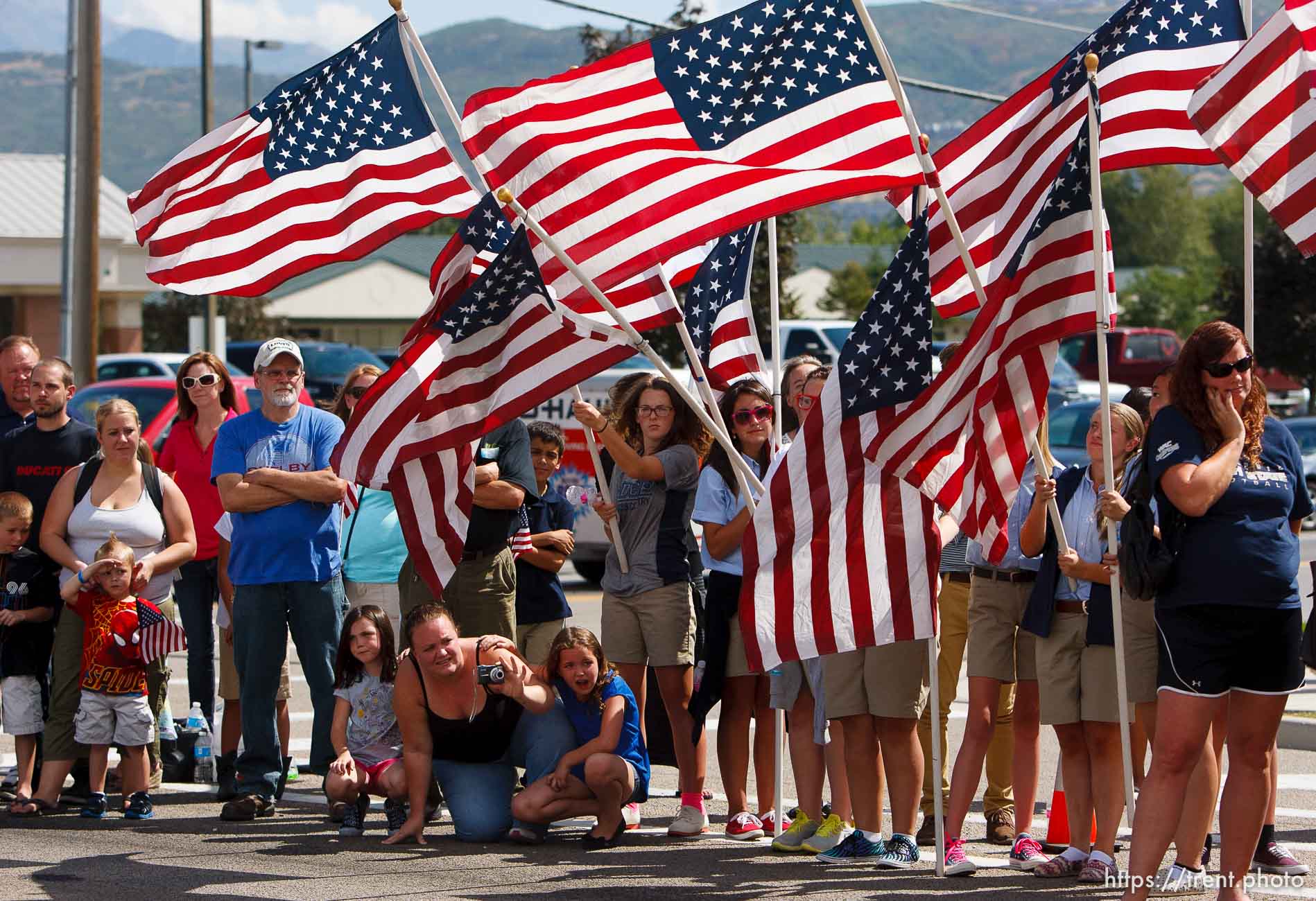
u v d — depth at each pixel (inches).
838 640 776.3
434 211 920.9
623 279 836.0
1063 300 761.0
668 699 894.4
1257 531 660.7
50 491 957.8
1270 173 807.7
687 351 854.5
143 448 961.5
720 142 833.5
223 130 921.5
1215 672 660.7
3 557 932.6
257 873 773.3
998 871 794.8
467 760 876.0
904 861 797.9
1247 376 666.8
